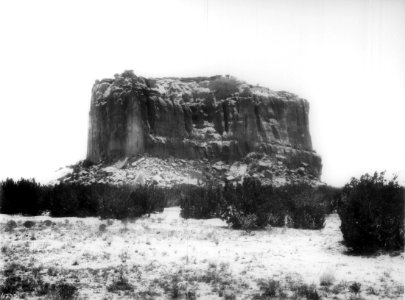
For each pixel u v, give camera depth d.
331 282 11.54
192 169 72.06
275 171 74.44
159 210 33.72
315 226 23.52
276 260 14.70
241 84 87.38
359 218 15.72
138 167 68.69
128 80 80.19
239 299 10.12
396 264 13.88
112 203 26.86
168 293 10.62
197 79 92.50
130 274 12.52
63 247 16.48
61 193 29.56
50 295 10.22
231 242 18.55
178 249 16.50
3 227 21.81
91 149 81.88
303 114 90.88
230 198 25.52
